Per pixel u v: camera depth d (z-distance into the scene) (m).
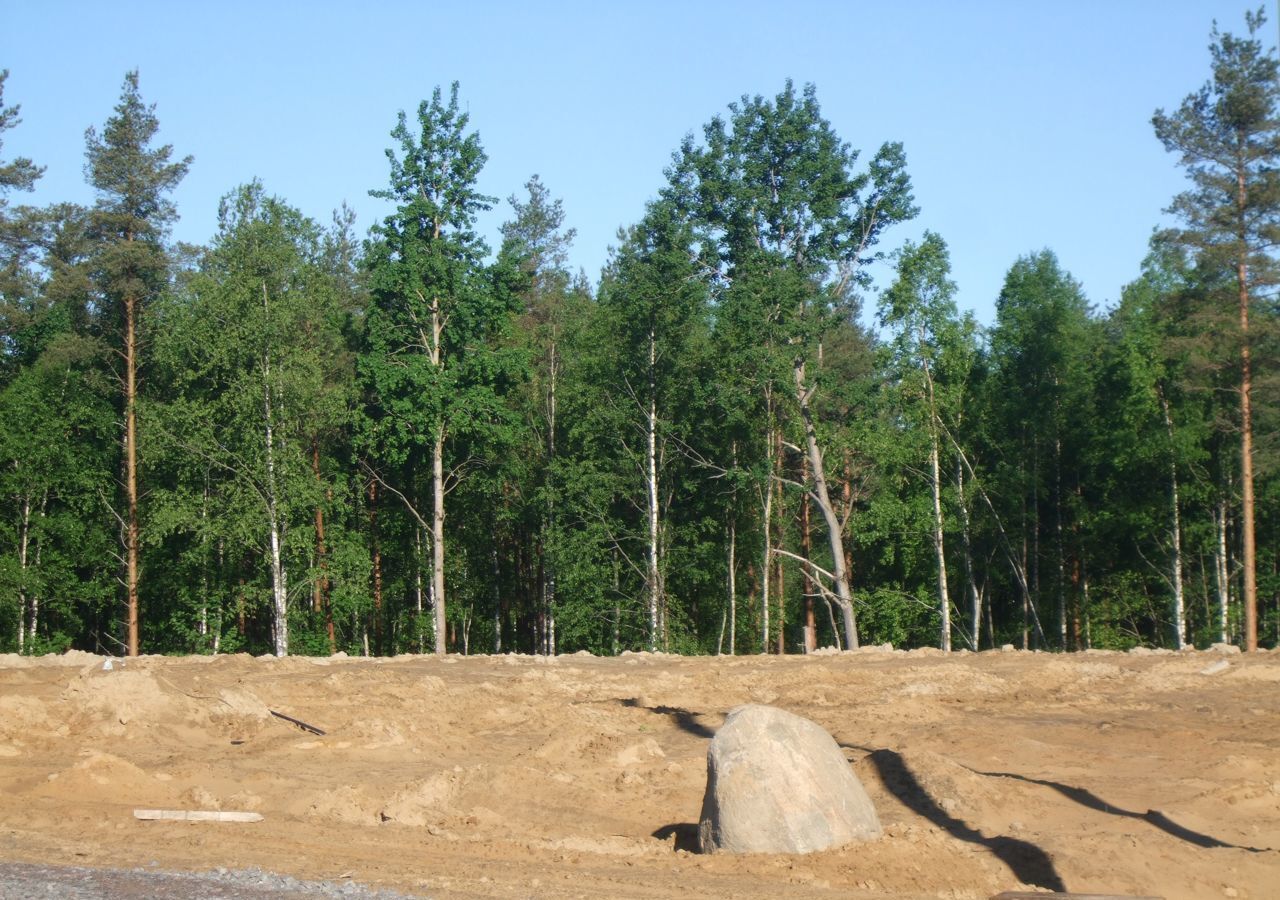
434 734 17.25
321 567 38.50
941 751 15.34
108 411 42.56
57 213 44.25
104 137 38.31
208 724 17.31
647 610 40.38
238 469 37.31
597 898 8.93
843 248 36.88
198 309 37.81
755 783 10.69
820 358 37.44
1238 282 31.72
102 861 10.02
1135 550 43.91
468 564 46.91
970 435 43.16
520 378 38.88
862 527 39.53
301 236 43.03
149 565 41.62
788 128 36.59
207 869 9.71
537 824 12.25
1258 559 42.94
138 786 13.21
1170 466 39.22
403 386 37.19
